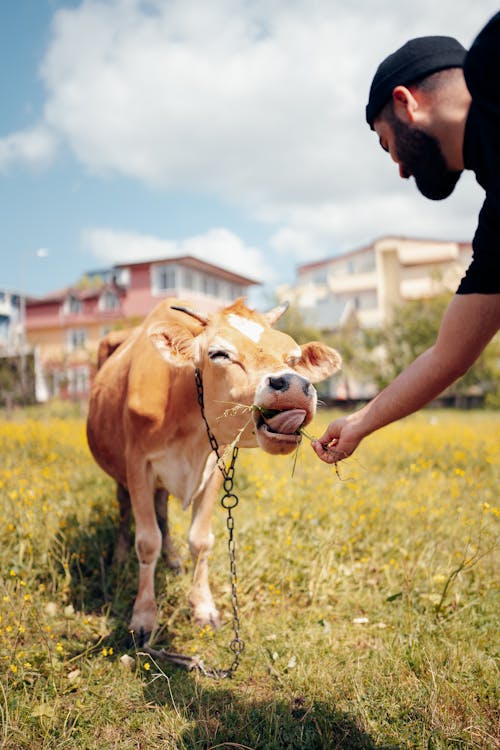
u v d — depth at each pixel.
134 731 3.02
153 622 4.04
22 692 3.21
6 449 9.65
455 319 2.26
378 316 56.12
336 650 3.73
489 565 4.91
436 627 3.85
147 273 43.38
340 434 2.79
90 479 7.39
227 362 3.40
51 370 46.31
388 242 56.97
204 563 4.27
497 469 8.45
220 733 2.93
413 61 2.07
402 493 6.32
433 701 3.03
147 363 4.24
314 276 63.44
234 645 3.77
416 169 2.23
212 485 4.29
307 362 3.78
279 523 5.55
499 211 1.97
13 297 55.94
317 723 2.92
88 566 4.92
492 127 1.85
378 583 4.75
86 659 3.57
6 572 4.42
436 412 28.11
